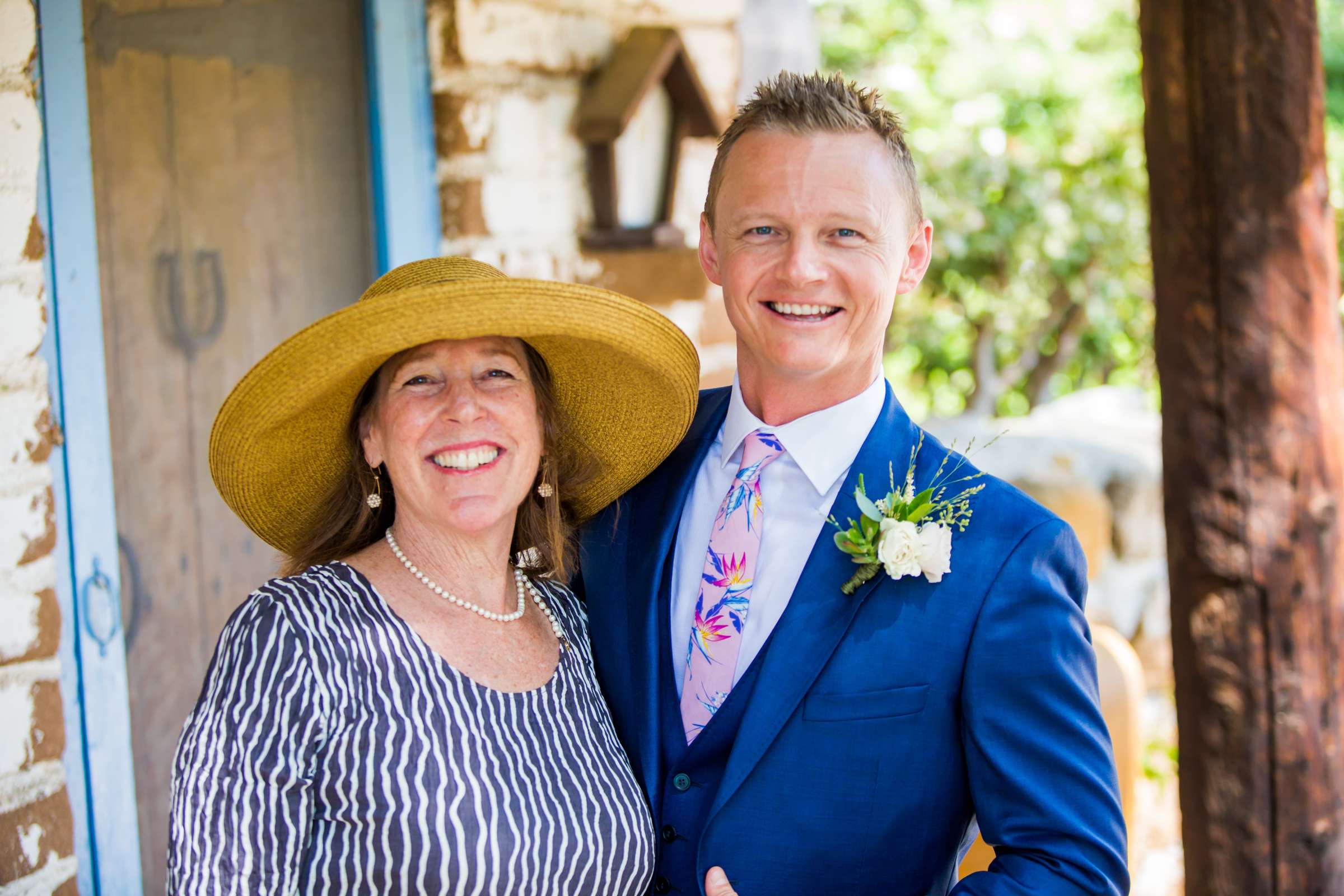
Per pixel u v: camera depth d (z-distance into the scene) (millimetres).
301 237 2779
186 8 2566
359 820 1535
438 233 2953
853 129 1747
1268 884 2719
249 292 2688
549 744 1709
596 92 3170
